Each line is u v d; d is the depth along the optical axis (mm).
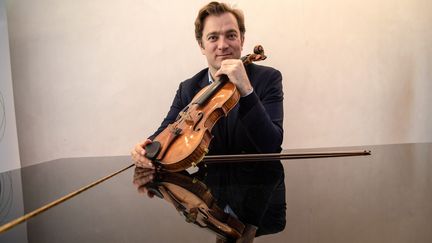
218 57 1192
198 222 395
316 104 1743
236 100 914
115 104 1706
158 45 1668
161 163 765
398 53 1766
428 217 378
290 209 436
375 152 1058
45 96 1689
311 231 342
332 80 1736
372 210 417
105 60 1676
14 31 1638
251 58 1075
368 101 1781
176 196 540
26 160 1715
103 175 792
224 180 659
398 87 1797
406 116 1827
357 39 1722
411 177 631
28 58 1659
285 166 811
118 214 443
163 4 1640
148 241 333
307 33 1686
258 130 958
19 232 374
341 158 926
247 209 443
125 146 1735
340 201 468
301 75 1713
